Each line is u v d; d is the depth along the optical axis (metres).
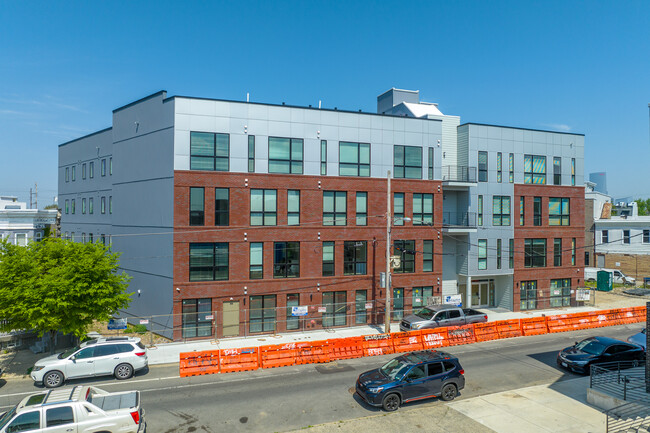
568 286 36.22
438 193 31.28
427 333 24.28
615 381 16.70
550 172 35.66
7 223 37.19
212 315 25.88
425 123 31.06
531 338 26.53
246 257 26.59
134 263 29.48
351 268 29.09
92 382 18.48
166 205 26.16
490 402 16.16
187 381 18.64
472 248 32.75
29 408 11.77
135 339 19.80
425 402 16.22
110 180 36.72
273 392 17.22
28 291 18.89
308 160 28.03
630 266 49.41
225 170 26.31
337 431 13.75
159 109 26.94
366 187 29.36
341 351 22.12
